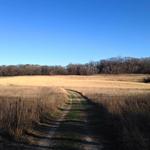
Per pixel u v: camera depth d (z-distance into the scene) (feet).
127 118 52.90
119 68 645.92
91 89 268.00
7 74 601.21
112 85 339.57
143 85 337.31
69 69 641.81
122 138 41.32
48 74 628.69
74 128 55.98
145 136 42.98
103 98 130.21
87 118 72.13
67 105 116.06
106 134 49.39
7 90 217.77
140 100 84.48
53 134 49.24
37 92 188.96
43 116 68.39
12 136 44.11
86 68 639.35
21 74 609.01
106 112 76.84
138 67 635.66
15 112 53.93
